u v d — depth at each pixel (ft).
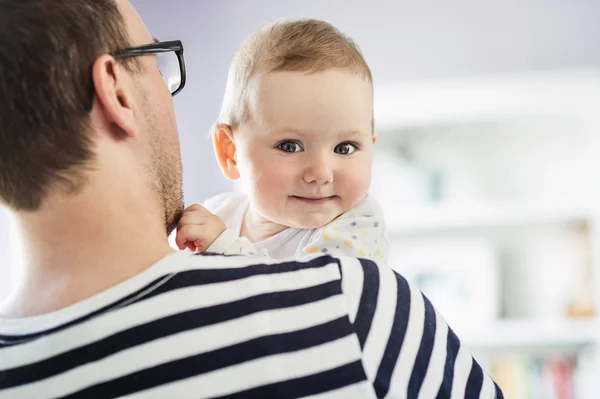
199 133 10.55
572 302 10.00
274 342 2.19
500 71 10.02
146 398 2.08
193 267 2.24
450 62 10.13
